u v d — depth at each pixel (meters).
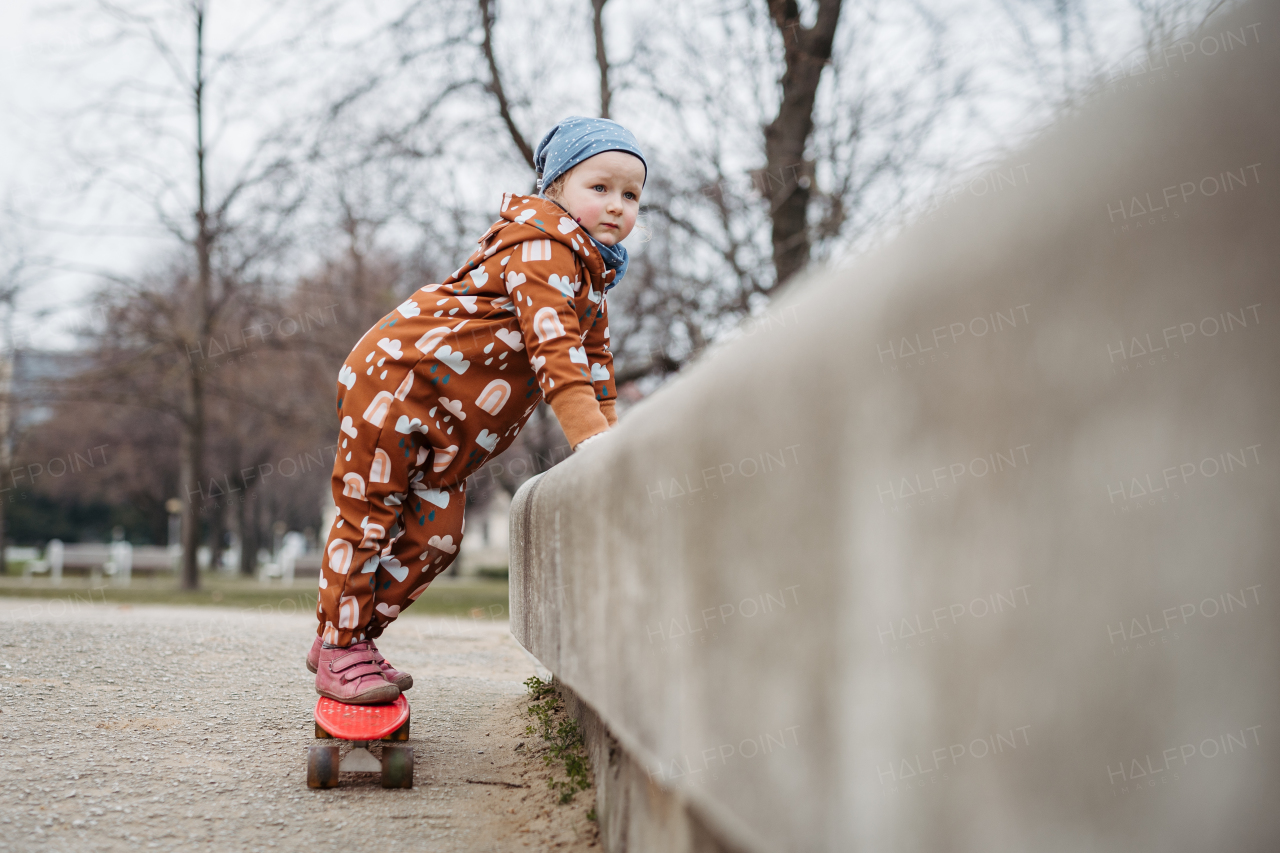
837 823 0.61
